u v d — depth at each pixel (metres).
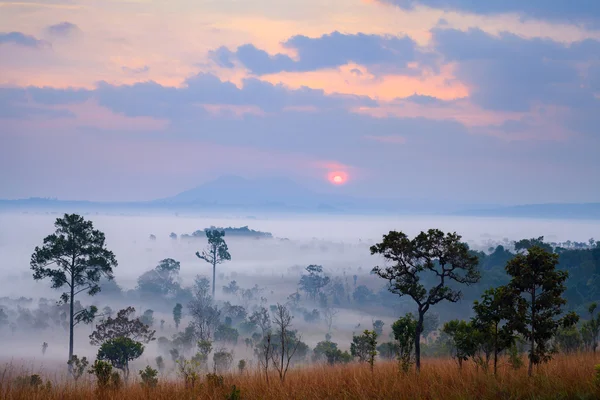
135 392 15.87
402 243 24.55
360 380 16.09
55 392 16.00
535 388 13.54
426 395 13.66
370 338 23.95
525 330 19.30
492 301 20.31
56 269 60.78
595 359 23.05
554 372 16.45
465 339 21.17
